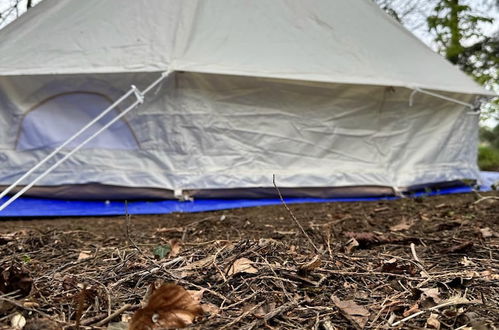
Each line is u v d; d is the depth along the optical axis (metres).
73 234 2.42
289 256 1.58
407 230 2.39
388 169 4.32
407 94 4.33
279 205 3.76
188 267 1.44
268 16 4.12
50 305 1.13
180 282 1.29
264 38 3.93
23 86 3.66
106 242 2.19
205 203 3.71
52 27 3.75
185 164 3.75
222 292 1.25
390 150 4.35
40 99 3.69
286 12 4.24
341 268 1.48
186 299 0.98
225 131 3.84
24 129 3.69
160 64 3.44
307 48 3.99
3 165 3.68
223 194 3.84
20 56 3.52
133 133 3.72
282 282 1.30
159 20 3.78
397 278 1.39
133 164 3.72
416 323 1.06
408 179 4.34
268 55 3.79
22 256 1.81
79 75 3.61
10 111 3.69
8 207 3.45
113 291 1.24
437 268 1.53
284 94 3.98
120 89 3.66
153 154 3.73
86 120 3.72
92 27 3.70
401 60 4.36
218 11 3.99
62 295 1.20
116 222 3.04
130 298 1.19
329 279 1.37
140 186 3.68
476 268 1.51
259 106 3.94
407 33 5.00
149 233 2.52
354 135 4.23
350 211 3.38
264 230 2.53
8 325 0.99
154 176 3.71
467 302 1.15
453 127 4.64
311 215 3.19
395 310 1.14
